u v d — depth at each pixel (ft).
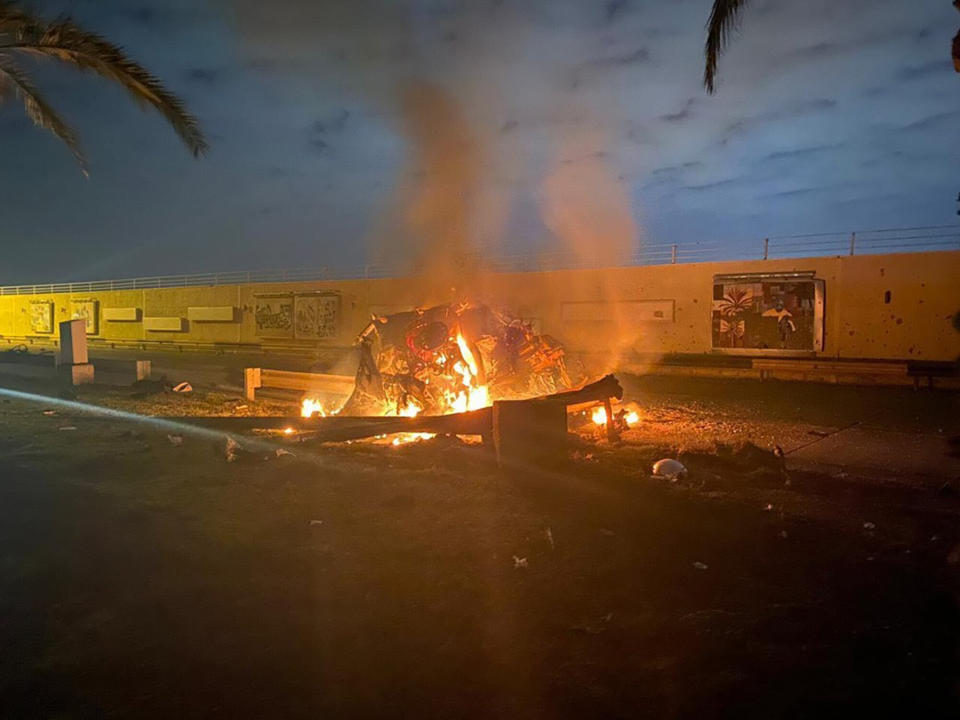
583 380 47.19
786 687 11.66
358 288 96.02
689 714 10.97
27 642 13.58
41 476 26.35
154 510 21.88
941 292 56.03
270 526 20.25
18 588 16.07
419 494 23.30
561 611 14.66
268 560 17.65
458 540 18.98
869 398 50.72
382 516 21.17
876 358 58.59
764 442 35.35
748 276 64.49
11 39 40.09
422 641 13.44
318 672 12.37
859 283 59.36
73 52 40.40
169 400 51.26
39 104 48.65
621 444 34.37
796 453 32.35
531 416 26.84
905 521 20.39
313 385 46.85
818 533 19.27
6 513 21.58
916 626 13.78
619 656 12.78
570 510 21.50
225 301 113.91
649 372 68.54
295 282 103.96
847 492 23.80
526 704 11.31
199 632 13.92
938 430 38.22
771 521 20.31
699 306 67.77
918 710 10.98
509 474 25.88
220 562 17.52
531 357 42.93
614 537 19.07
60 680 12.22
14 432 36.37
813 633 13.52
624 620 14.19
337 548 18.48
